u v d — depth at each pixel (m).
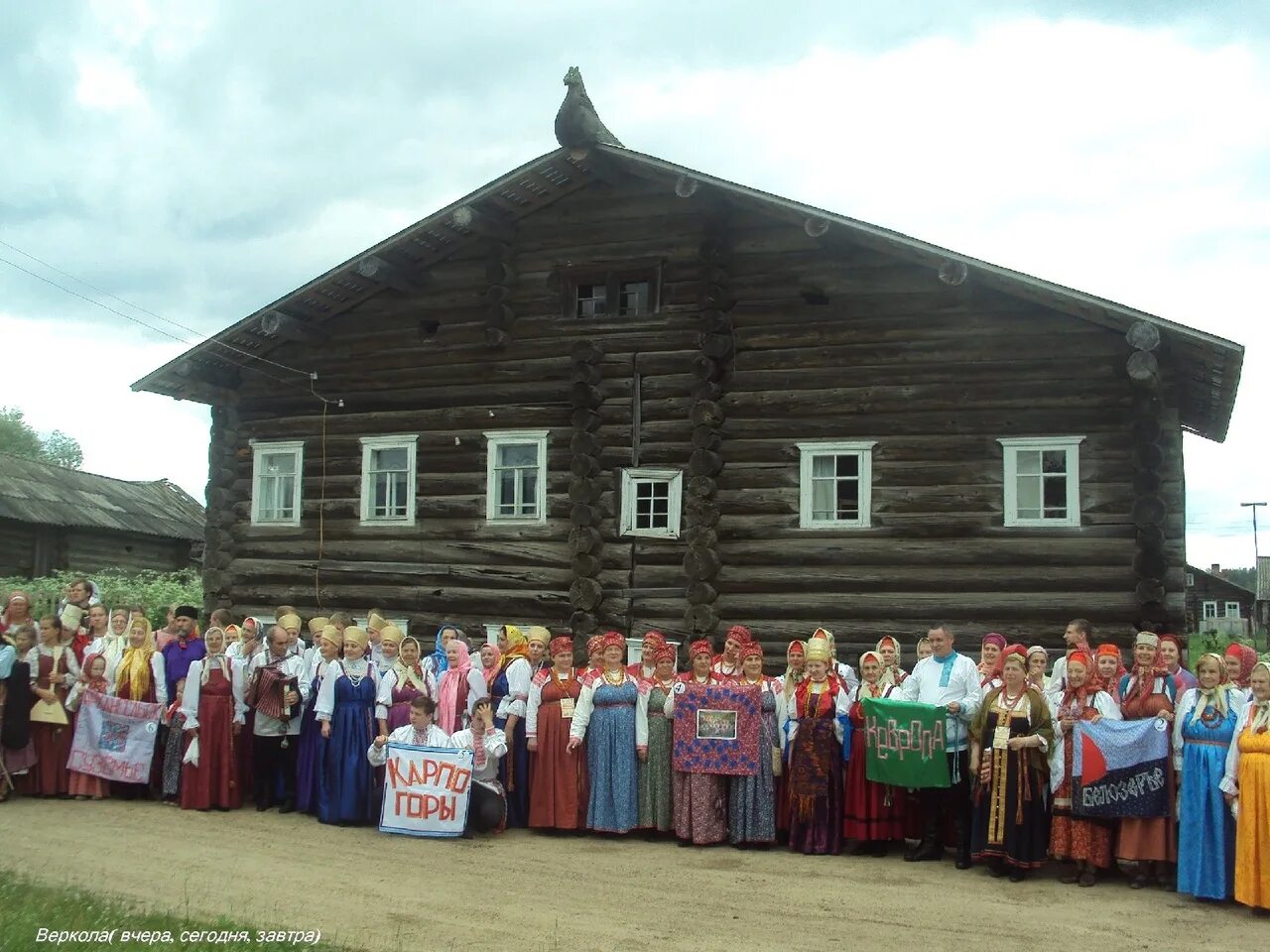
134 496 35.59
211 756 11.58
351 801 10.91
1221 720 8.50
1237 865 8.20
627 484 15.90
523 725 11.20
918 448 14.76
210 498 18.56
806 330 15.32
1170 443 13.97
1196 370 14.23
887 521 14.75
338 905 8.13
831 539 14.94
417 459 17.28
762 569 15.15
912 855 9.70
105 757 11.97
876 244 14.42
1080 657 9.20
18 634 11.98
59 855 9.53
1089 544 14.04
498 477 16.81
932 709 9.41
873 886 8.82
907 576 14.59
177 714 11.91
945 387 14.72
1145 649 9.10
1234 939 7.54
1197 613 67.50
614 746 10.51
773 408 15.33
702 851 10.03
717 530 15.32
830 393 15.12
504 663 11.30
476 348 17.02
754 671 10.35
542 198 16.66
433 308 17.38
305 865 9.33
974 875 9.20
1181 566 13.77
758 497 15.25
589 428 16.09
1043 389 14.38
